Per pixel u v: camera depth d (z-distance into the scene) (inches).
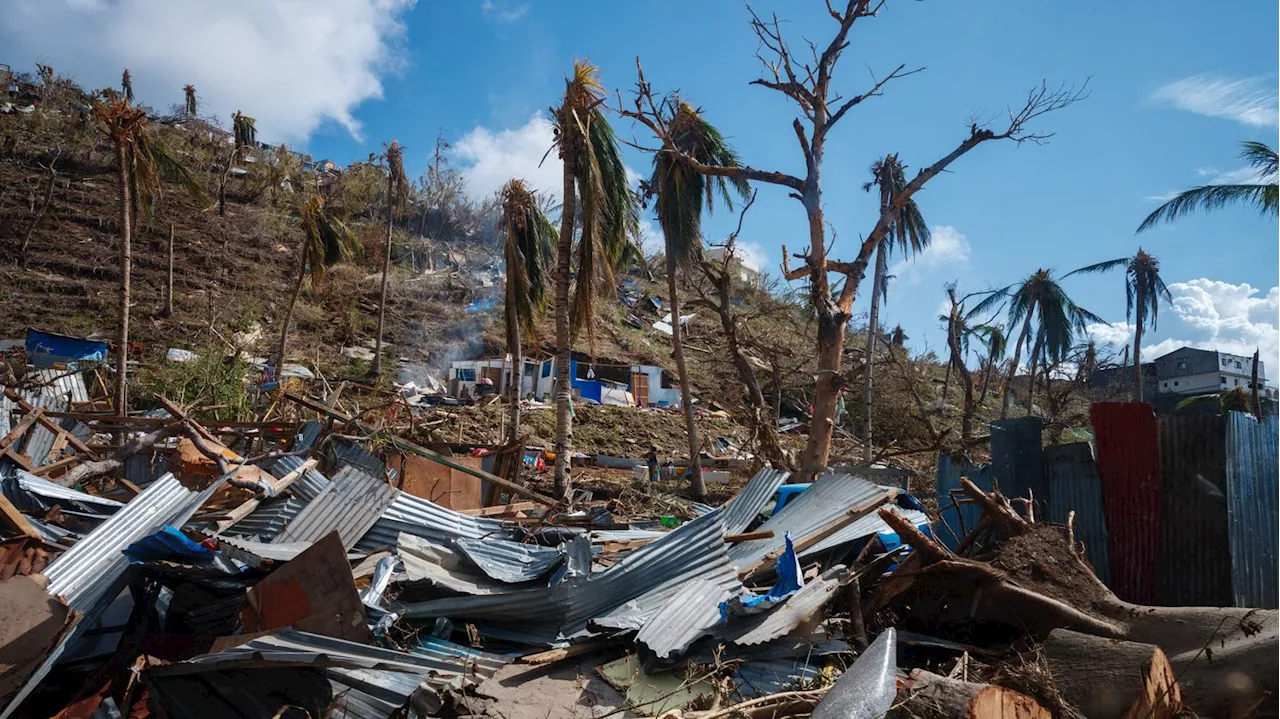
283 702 167.5
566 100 623.8
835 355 519.5
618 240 655.1
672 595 237.6
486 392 1219.9
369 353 1334.9
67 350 954.7
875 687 155.0
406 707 171.8
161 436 334.6
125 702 168.9
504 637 225.6
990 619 221.3
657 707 187.6
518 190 772.6
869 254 539.5
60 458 353.7
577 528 354.9
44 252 1350.9
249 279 1469.0
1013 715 151.2
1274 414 288.5
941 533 345.1
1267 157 567.5
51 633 163.9
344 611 188.5
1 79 1964.8
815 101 539.8
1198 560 273.1
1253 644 170.6
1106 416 301.0
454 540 267.4
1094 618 205.5
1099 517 298.0
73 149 1726.1
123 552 204.7
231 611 204.8
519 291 774.5
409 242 1891.0
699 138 717.3
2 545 201.8
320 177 2192.4
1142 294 1157.7
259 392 829.2
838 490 317.4
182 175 665.6
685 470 826.2
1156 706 163.2
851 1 526.0
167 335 1173.7
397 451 420.5
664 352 1520.7
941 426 1128.2
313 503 270.2
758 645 210.5
